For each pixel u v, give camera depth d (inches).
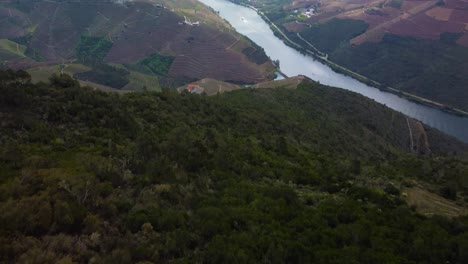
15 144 1369.3
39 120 1640.0
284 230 1042.7
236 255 847.1
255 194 1259.2
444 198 1681.8
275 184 1492.4
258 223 1045.8
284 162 1822.1
